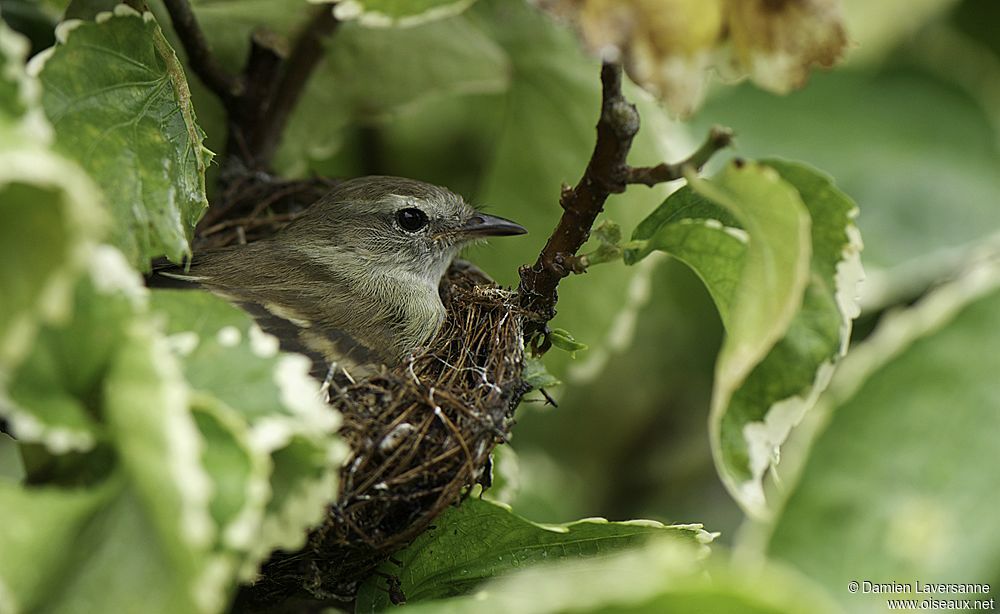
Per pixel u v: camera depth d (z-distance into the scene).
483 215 2.54
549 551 2.46
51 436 2.17
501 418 2.48
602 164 2.46
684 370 2.57
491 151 2.58
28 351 2.21
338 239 2.53
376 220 2.53
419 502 2.47
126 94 2.45
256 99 2.52
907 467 2.43
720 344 2.57
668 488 2.57
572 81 2.54
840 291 2.46
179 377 2.21
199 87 2.52
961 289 2.44
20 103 2.12
